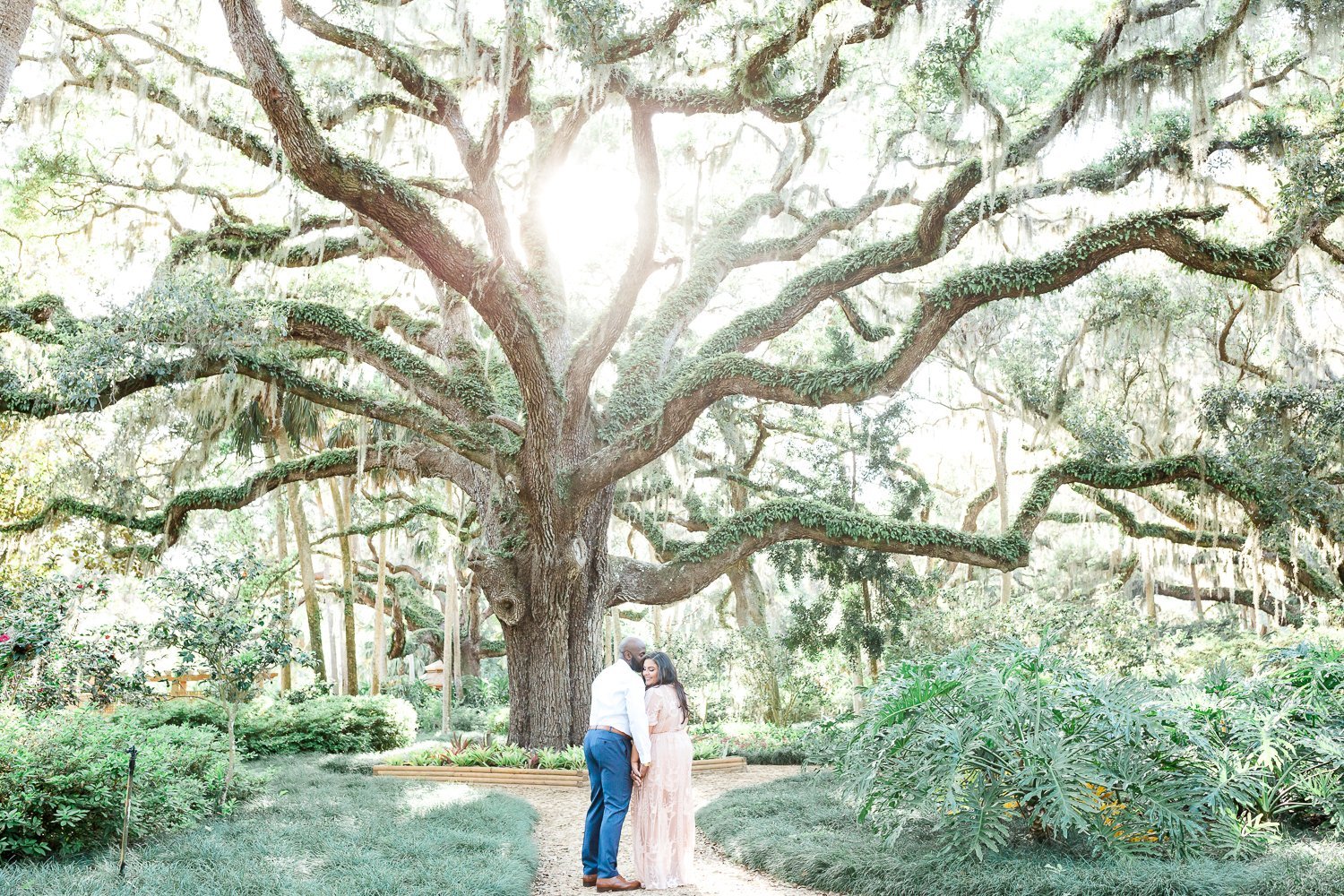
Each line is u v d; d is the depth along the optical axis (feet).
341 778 40.04
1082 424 63.10
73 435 61.52
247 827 25.86
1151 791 19.99
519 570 50.24
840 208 63.00
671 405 45.21
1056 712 20.94
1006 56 56.80
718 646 71.51
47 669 29.35
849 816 25.71
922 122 56.85
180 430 59.31
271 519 93.76
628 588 54.29
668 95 39.50
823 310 77.15
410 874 19.62
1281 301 58.08
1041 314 69.10
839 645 68.18
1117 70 41.60
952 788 19.63
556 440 46.42
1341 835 19.99
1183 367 69.31
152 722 47.96
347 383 62.23
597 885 21.07
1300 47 42.73
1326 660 26.12
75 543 65.57
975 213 52.95
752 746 49.14
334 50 49.83
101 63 52.24
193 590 29.30
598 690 21.99
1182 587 85.92
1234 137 51.85
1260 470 55.47
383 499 74.79
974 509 85.25
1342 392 55.06
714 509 83.56
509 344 42.09
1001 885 17.57
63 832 22.70
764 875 22.21
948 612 61.36
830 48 39.37
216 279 50.08
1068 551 85.40
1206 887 16.15
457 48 46.78
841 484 70.18
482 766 43.62
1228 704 23.34
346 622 71.51
